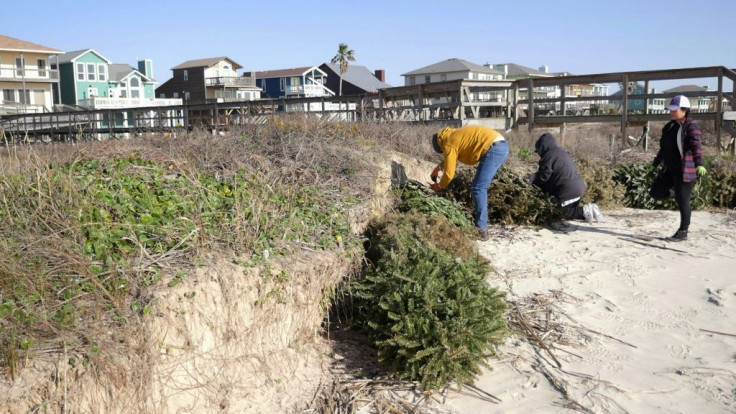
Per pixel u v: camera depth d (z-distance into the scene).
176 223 4.50
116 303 3.54
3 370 3.07
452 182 8.24
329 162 6.98
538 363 4.48
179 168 5.50
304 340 4.65
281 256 4.68
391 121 12.01
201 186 5.23
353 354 4.63
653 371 4.32
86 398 3.16
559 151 8.02
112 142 7.92
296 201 5.73
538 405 3.93
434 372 4.08
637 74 13.52
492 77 74.00
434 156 9.61
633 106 41.22
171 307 3.68
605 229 8.14
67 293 3.56
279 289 4.40
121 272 3.79
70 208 4.24
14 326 3.19
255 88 72.81
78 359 3.18
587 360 4.51
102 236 4.07
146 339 3.46
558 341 4.80
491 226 8.12
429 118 16.45
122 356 3.33
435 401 4.00
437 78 72.19
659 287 5.89
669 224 8.40
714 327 4.99
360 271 5.29
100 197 4.59
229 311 4.04
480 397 4.04
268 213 5.18
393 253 5.07
